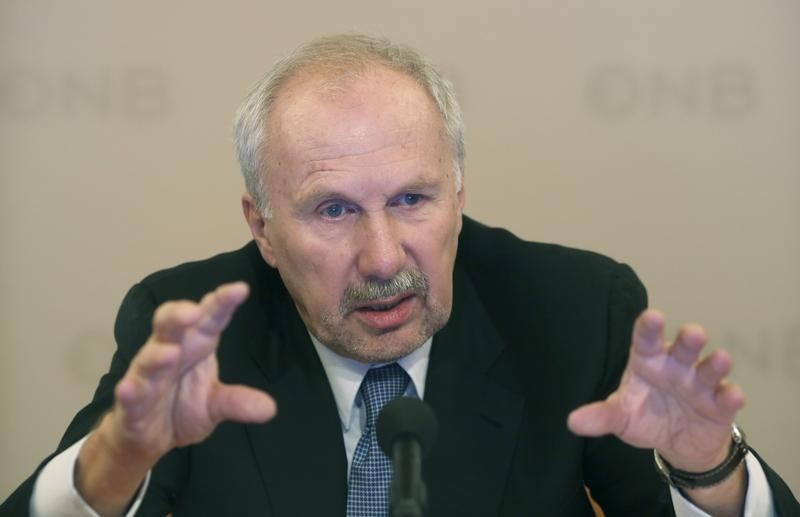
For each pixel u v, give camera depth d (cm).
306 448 285
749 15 486
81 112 499
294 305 311
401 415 199
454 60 493
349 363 295
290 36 496
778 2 485
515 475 285
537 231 497
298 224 270
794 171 489
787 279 494
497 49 492
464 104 493
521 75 493
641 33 489
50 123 498
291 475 282
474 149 495
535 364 300
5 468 507
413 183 262
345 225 268
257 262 327
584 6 489
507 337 306
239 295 209
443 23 492
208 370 218
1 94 496
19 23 493
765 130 489
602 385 296
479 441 288
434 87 278
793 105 487
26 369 507
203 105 498
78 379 507
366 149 260
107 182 502
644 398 223
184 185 502
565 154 494
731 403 216
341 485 280
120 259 504
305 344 301
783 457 493
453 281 318
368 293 267
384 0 494
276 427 288
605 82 491
